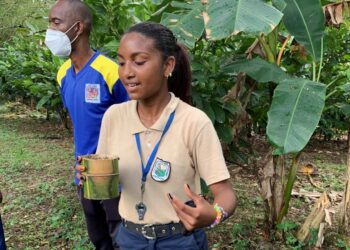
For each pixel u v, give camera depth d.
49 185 5.53
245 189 5.58
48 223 4.31
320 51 3.52
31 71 8.26
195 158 1.72
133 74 1.66
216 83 3.91
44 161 6.85
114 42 3.83
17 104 13.08
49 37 2.71
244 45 4.07
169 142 1.72
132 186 1.79
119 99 2.77
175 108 1.73
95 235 3.11
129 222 1.83
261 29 2.71
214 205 1.58
